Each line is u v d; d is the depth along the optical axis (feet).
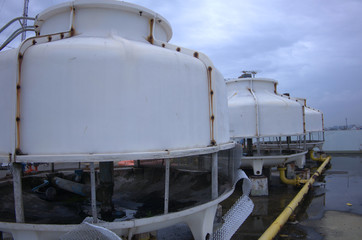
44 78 11.87
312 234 23.09
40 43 12.94
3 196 18.29
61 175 21.98
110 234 10.85
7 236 19.74
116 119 11.97
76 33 14.55
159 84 12.89
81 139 11.69
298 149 48.24
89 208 16.43
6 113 12.10
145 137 12.42
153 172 24.97
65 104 11.74
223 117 17.62
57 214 15.15
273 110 36.14
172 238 19.97
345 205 31.63
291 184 40.98
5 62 12.35
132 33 15.12
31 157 11.43
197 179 22.25
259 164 35.91
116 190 20.94
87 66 11.87
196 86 14.46
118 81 12.08
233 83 42.14
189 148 13.82
